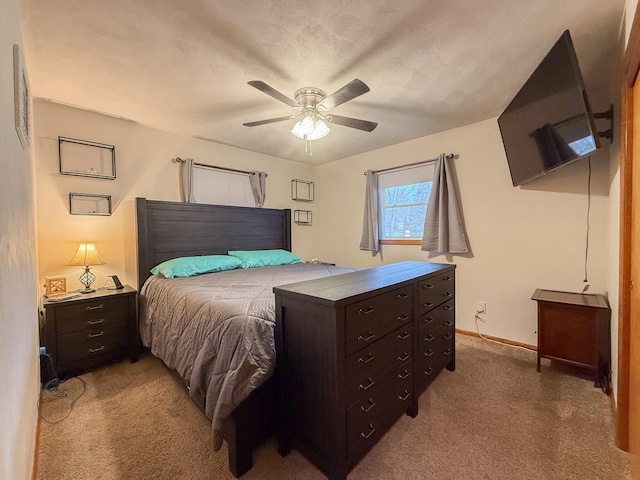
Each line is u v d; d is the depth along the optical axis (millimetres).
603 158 2328
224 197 3574
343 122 2254
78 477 1319
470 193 3043
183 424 1678
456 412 1777
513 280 2803
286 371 1445
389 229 3836
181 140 3234
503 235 2848
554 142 1860
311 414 1345
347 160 4242
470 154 3029
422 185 3486
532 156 2170
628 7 1368
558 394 1948
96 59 1836
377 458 1425
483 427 1639
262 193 3904
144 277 2805
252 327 1434
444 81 2156
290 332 1422
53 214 2459
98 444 1519
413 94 2354
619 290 1548
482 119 2900
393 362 1579
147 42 1678
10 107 977
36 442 1494
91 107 2529
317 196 4688
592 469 1345
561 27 1601
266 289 2039
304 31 1607
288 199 4348
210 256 3068
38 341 1959
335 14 1484
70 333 2230
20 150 1236
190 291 2041
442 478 1310
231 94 2311
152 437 1572
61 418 1728
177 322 1956
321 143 3598
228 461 1404
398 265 2389
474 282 3039
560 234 2543
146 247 2834
